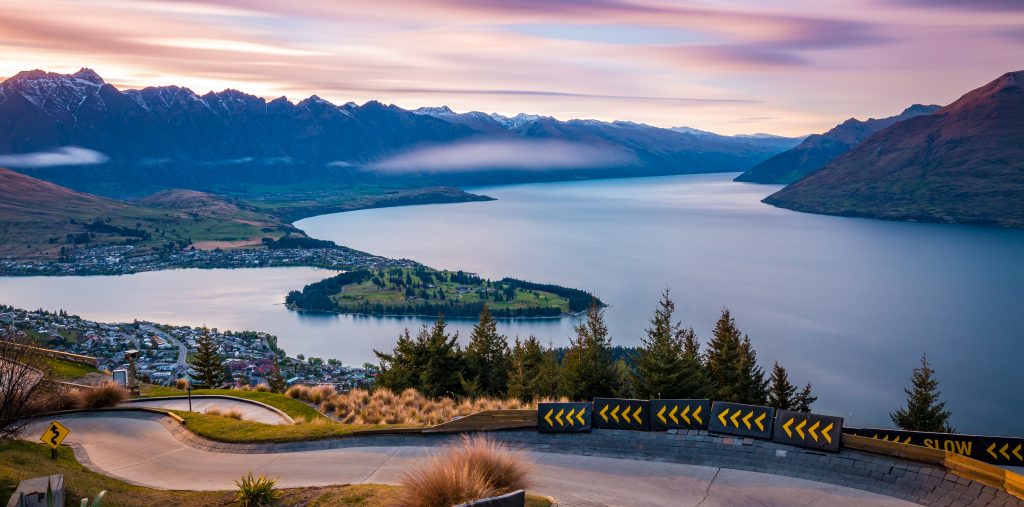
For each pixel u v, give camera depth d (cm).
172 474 2698
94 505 1255
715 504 1908
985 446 2605
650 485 2053
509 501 1489
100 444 3272
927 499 1841
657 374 4278
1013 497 1758
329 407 4078
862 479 1975
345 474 2416
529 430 2597
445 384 5038
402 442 2708
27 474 2234
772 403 5712
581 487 2058
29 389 3022
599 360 4591
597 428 2514
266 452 2841
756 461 2156
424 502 1598
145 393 4772
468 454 1788
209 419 3478
